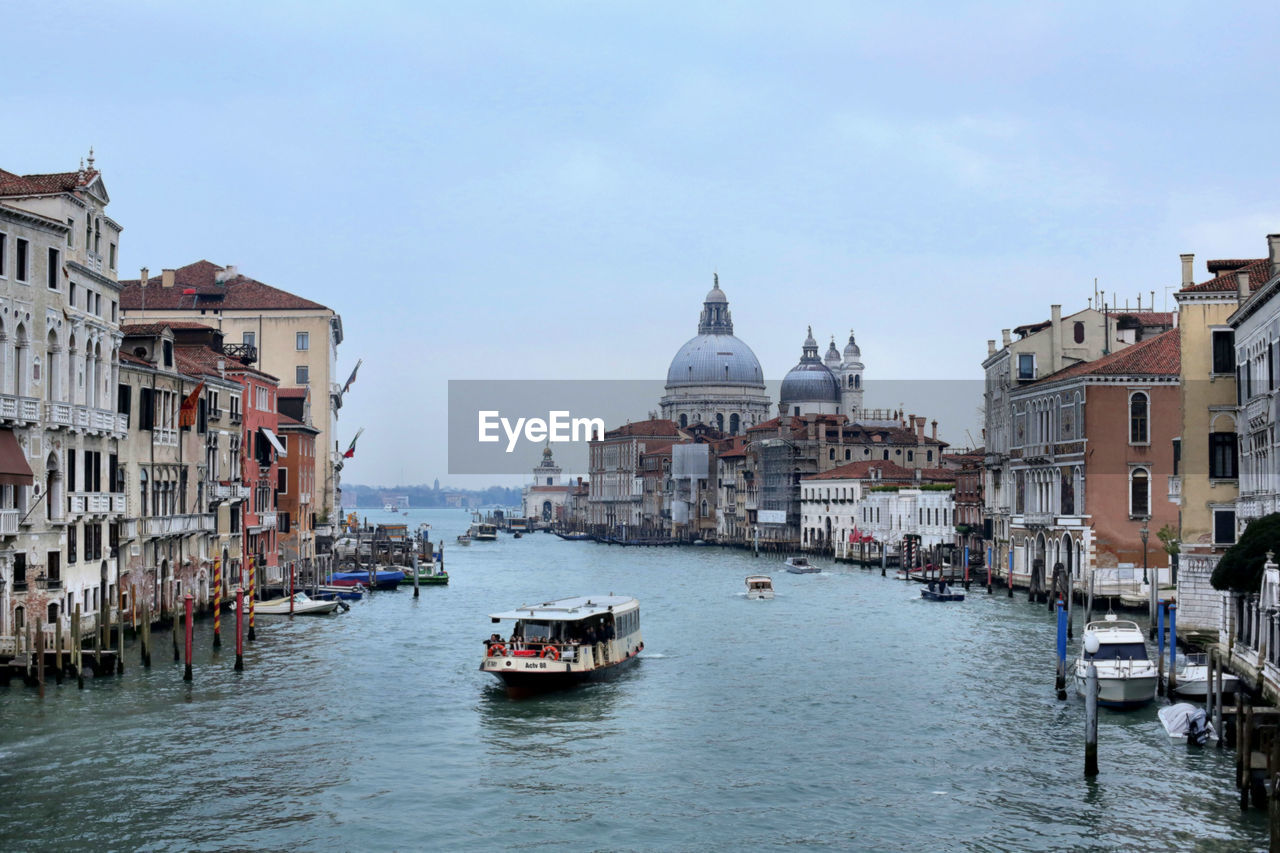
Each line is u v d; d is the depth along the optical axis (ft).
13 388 164.14
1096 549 275.39
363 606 301.43
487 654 175.83
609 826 117.50
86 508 182.80
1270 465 167.02
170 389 225.56
